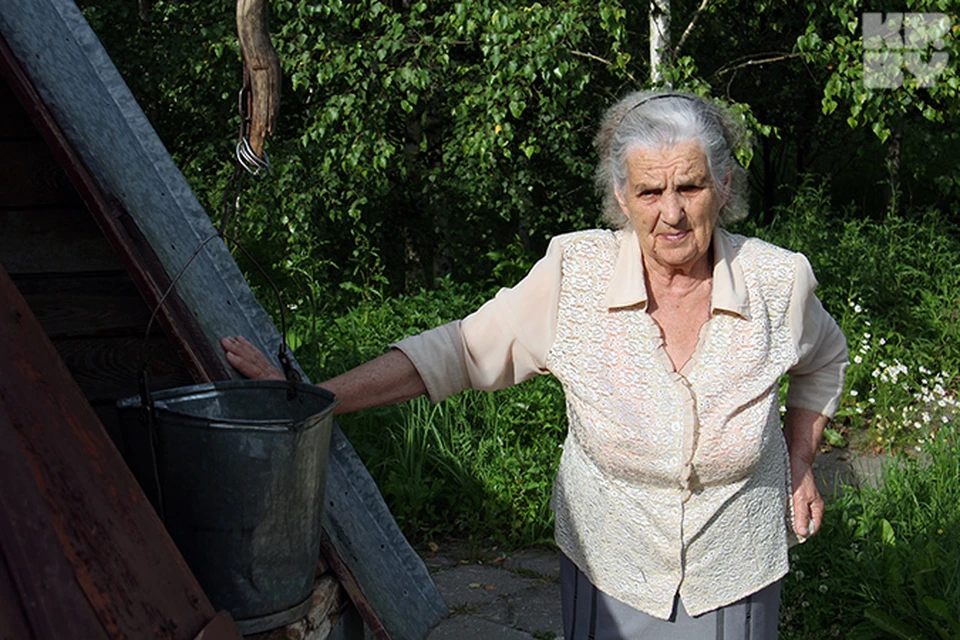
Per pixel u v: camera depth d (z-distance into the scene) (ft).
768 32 30.55
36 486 3.16
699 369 6.16
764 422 6.13
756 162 40.91
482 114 21.91
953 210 34.37
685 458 6.03
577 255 6.43
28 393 3.38
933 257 26.30
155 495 4.84
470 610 12.68
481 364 6.57
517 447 16.39
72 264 6.33
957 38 20.86
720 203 6.03
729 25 30.37
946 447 15.96
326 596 6.00
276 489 4.86
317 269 25.04
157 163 6.40
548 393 17.60
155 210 6.01
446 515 15.21
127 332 6.41
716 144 5.78
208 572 4.91
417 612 6.87
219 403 5.42
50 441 3.34
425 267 30.32
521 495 15.33
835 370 7.00
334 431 6.86
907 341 22.58
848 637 11.02
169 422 4.74
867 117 21.76
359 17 22.41
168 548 3.62
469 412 17.20
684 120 5.75
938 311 23.91
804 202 28.48
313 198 23.90
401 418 16.51
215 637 3.58
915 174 36.50
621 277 6.23
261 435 4.74
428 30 24.71
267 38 4.99
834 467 17.61
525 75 20.26
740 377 6.13
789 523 6.89
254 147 5.13
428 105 26.05
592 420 6.25
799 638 11.23
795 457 7.04
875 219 41.75
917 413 18.94
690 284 6.26
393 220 27.02
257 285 25.02
